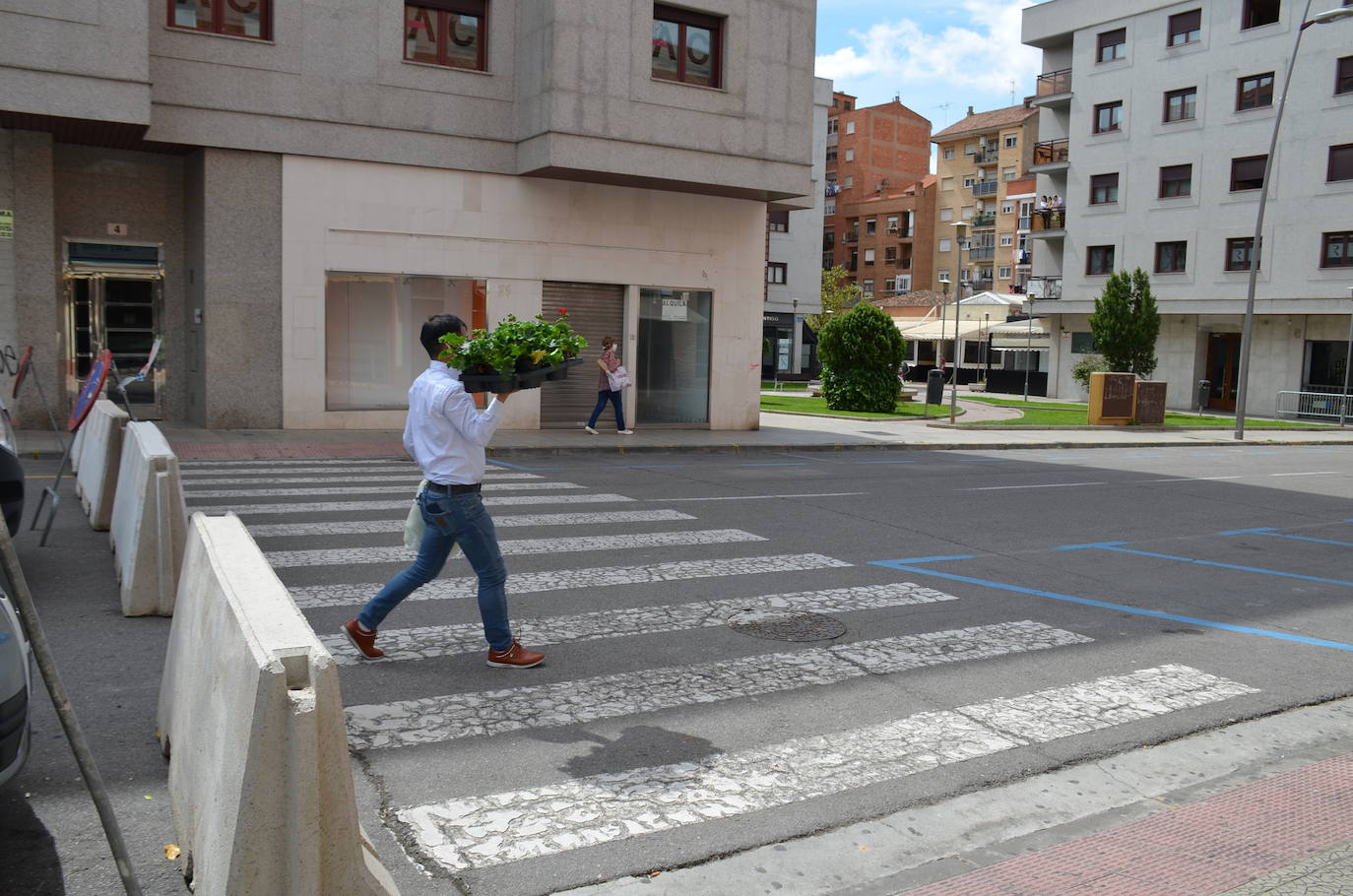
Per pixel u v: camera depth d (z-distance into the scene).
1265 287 37.38
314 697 2.58
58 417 16.36
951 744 4.71
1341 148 35.25
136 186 16.98
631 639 6.13
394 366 17.80
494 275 18.34
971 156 79.56
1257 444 25.80
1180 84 40.12
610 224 19.36
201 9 15.86
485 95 17.98
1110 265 42.97
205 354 16.36
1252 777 4.51
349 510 9.95
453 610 6.59
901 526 10.61
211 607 3.41
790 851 3.67
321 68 16.62
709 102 18.94
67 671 5.29
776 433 21.08
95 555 7.82
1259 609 7.60
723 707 5.07
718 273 20.69
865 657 5.98
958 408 33.28
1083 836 3.87
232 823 2.59
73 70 14.16
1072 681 5.70
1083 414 32.50
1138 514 12.30
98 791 2.57
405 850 3.54
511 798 3.97
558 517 10.20
